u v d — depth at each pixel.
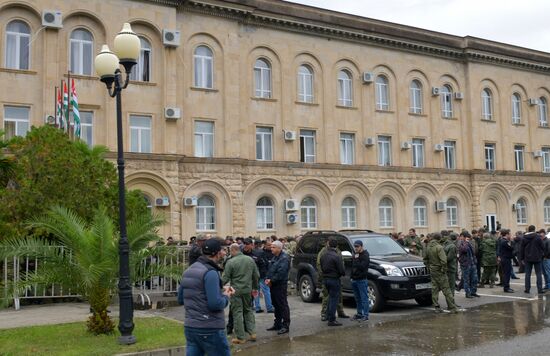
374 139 34.59
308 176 32.00
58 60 25.64
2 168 16.62
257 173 30.48
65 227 11.73
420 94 37.22
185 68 28.95
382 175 34.50
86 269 11.30
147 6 27.69
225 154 29.48
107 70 12.02
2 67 24.73
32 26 25.44
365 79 34.28
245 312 11.86
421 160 36.81
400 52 36.28
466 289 17.73
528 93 41.88
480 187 38.25
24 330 12.09
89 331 11.77
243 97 30.62
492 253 20.22
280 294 12.68
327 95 33.28
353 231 17.77
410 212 35.47
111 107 26.61
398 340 11.41
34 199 16.08
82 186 17.08
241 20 30.59
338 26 33.34
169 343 10.82
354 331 12.59
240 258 11.76
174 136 27.73
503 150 39.91
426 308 15.91
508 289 19.11
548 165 42.69
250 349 11.04
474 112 38.69
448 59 38.34
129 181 26.45
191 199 27.72
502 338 11.25
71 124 24.92
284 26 32.00
